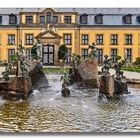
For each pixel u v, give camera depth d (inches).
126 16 2442.2
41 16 2397.9
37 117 621.6
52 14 2397.9
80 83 978.7
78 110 690.2
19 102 781.3
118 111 681.6
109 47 2439.7
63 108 712.4
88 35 2437.3
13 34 2396.7
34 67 952.3
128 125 558.6
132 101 813.2
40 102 784.9
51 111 679.7
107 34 2440.9
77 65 1043.9
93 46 1007.6
